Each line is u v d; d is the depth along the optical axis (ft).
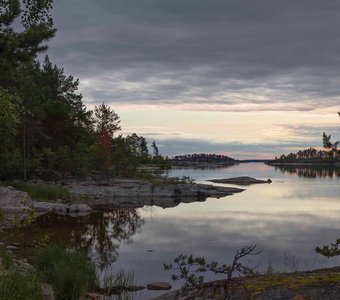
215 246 56.39
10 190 87.45
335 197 142.41
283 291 27.91
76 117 191.11
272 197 143.23
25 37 80.59
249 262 46.29
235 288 29.01
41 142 160.04
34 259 40.52
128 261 47.42
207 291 29.53
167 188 145.38
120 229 70.95
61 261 35.65
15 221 33.22
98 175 178.40
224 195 152.56
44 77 232.73
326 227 74.28
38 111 139.44
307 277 32.14
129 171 199.00
